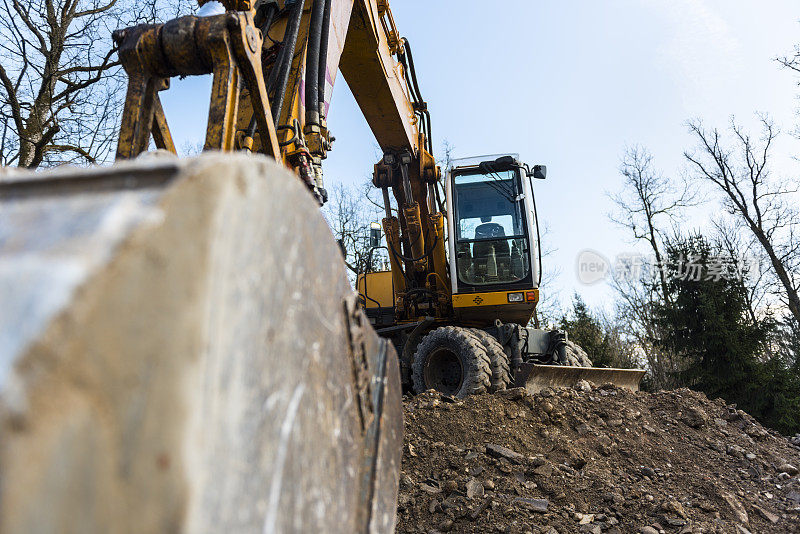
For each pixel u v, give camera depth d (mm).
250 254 759
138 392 552
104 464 521
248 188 753
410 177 8453
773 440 5801
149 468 549
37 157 8242
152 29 2174
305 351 966
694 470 4699
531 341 8062
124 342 547
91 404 517
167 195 617
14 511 459
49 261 544
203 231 644
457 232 7949
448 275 8672
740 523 3842
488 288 7797
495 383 6918
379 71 6383
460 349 7035
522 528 3389
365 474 1246
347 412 1173
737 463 4938
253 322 763
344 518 1088
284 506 827
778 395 14062
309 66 3180
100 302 531
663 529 3525
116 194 657
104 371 529
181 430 572
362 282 9398
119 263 553
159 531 546
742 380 14758
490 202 8031
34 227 614
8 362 476
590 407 5430
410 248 8523
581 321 24094
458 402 5281
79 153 9078
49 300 506
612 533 3465
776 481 4676
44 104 8406
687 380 15781
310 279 1006
